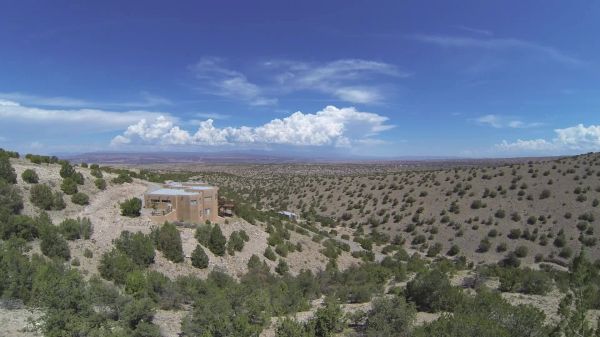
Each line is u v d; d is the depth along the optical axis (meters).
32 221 30.78
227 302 19.02
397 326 16.67
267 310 21.25
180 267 35.34
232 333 15.72
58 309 14.84
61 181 45.31
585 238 65.00
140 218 42.41
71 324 13.95
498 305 17.48
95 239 34.31
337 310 17.72
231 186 135.25
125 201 44.19
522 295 27.27
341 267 53.12
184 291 25.06
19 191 38.16
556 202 76.00
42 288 16.50
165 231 37.16
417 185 101.25
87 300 15.96
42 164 51.38
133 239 34.22
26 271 19.28
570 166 86.44
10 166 40.84
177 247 36.44
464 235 75.88
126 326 15.77
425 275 23.98
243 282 33.97
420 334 14.18
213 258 39.72
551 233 69.06
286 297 25.33
